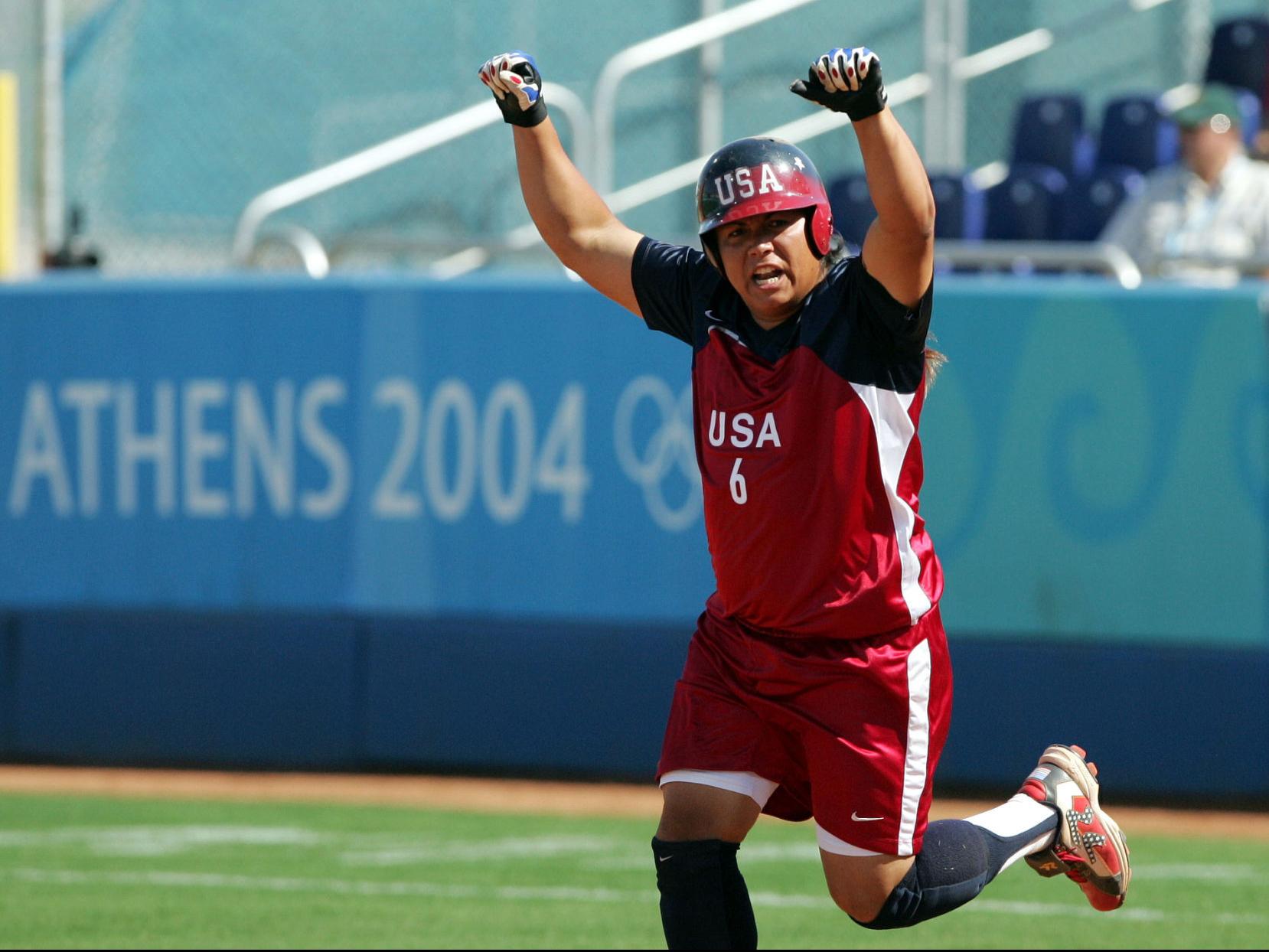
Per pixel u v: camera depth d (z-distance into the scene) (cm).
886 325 1225
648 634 2945
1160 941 1852
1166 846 2461
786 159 1228
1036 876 2272
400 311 3055
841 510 1251
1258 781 2689
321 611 3088
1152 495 2736
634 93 4156
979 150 4338
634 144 4162
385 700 3066
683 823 1301
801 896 2100
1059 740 2773
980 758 2812
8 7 3875
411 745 3058
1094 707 2761
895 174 1158
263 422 3111
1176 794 2727
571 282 2992
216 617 3136
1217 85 4078
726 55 4209
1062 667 2773
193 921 1934
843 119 4219
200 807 2803
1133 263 3069
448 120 3831
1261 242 3278
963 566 2816
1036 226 3694
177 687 3153
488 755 3025
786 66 4212
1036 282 2798
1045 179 3719
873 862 1293
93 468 3203
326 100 4144
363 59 4141
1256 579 2689
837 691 1275
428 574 3048
